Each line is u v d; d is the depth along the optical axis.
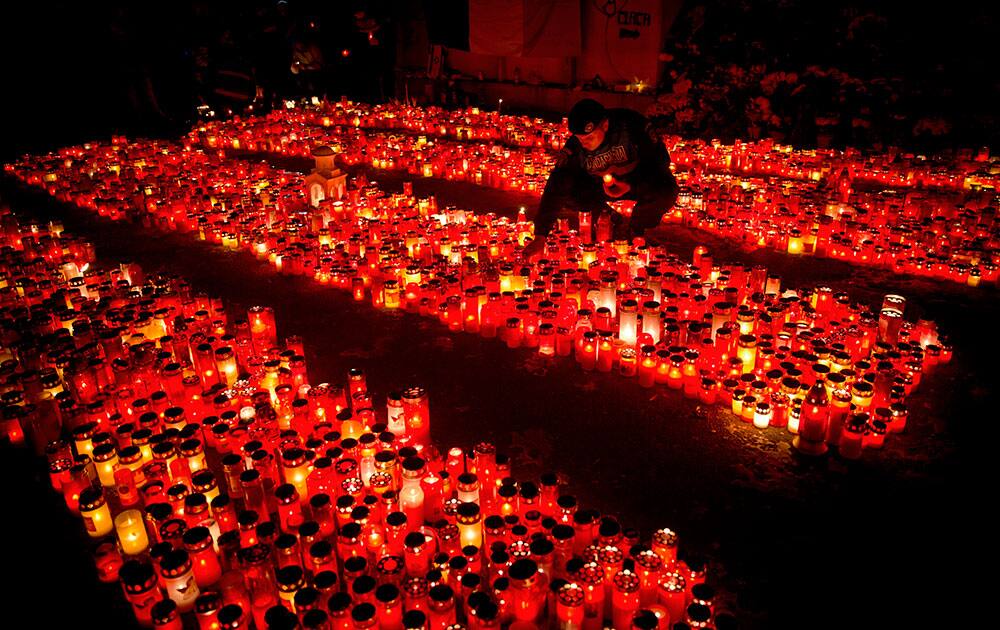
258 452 4.16
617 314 6.39
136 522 3.93
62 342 5.90
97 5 16.02
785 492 4.29
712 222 8.89
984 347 5.95
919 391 5.34
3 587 3.85
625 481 4.43
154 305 6.67
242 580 3.48
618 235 8.37
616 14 15.21
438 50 18.30
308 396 4.78
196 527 3.69
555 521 3.67
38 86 16.62
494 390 5.51
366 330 6.62
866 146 11.86
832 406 4.65
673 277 6.71
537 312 6.35
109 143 14.70
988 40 11.56
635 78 15.30
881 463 4.54
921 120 11.36
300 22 18.27
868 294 7.02
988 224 8.00
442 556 3.51
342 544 3.55
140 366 5.37
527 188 10.85
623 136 7.62
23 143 15.45
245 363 5.87
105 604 3.72
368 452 4.22
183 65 17.61
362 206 9.49
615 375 5.68
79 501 4.11
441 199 10.68
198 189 10.34
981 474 4.40
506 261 7.39
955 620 3.41
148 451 4.52
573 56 16.02
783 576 3.70
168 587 3.51
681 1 14.45
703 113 13.62
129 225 10.09
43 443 4.96
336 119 16.50
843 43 12.52
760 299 6.12
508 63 17.66
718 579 3.69
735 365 5.23
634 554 3.45
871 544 3.89
